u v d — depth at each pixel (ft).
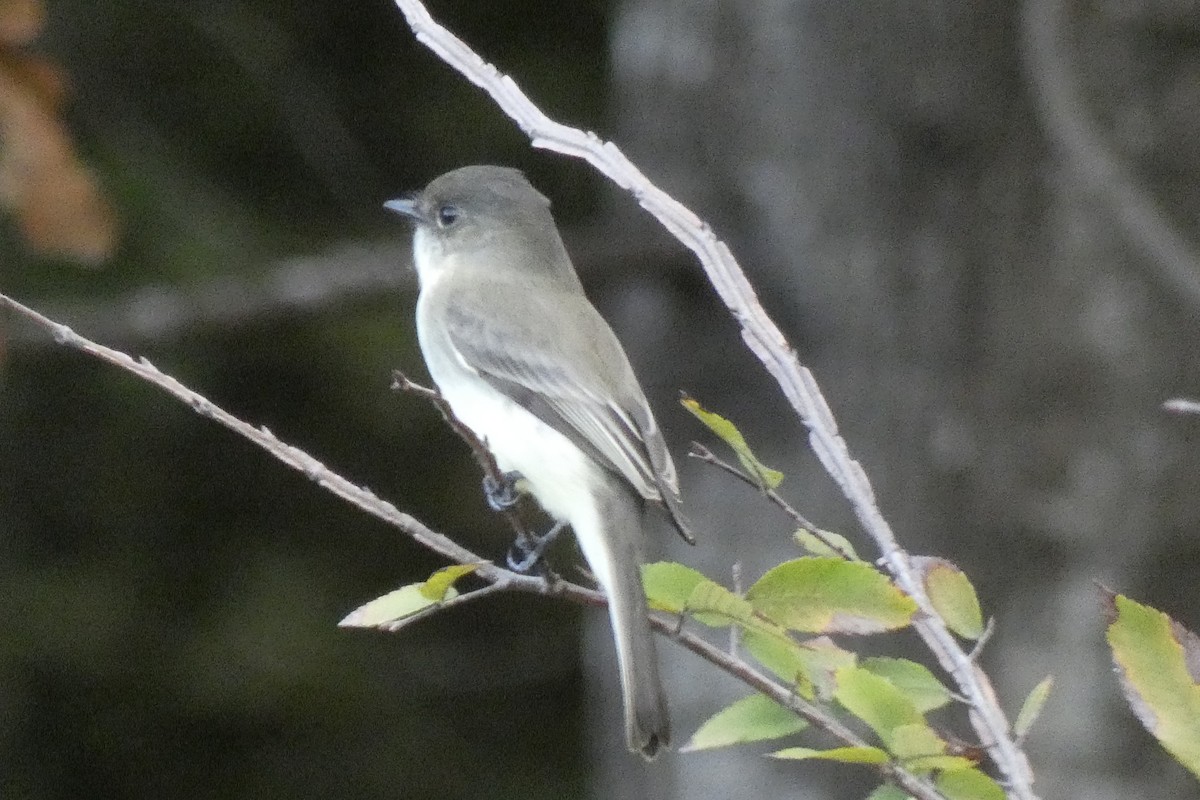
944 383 34.55
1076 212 33.71
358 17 50.55
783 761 35.76
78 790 46.47
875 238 34.83
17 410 46.14
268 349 46.57
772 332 17.87
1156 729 14.79
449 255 28.63
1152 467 33.45
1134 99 33.58
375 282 37.86
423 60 50.90
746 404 36.11
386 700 48.78
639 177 18.39
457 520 49.44
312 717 47.21
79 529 46.80
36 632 45.01
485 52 51.44
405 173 50.44
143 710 46.21
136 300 37.73
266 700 46.26
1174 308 33.45
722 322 36.24
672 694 36.94
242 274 43.37
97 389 45.88
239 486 48.21
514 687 51.16
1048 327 33.91
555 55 51.49
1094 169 31.42
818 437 17.46
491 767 50.21
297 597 47.39
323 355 46.65
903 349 34.65
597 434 24.16
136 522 47.26
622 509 23.76
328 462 48.73
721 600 16.07
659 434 24.48
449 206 28.99
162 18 47.42
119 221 42.39
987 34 34.35
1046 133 33.88
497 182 29.19
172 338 37.63
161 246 43.01
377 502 18.56
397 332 46.98
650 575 16.94
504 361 25.36
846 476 17.25
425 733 49.49
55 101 27.66
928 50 34.47
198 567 47.44
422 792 48.83
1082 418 33.81
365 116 50.57
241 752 47.75
